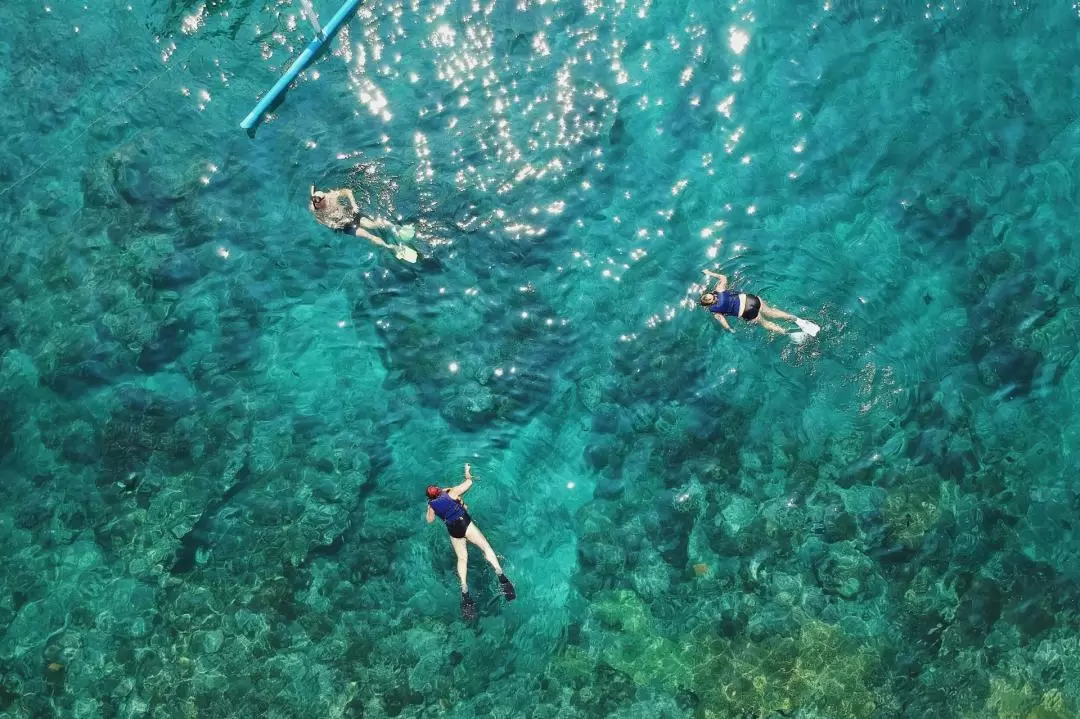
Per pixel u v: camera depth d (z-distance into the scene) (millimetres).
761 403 12750
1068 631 11664
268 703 11594
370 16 14891
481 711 11562
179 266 13898
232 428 13125
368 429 13039
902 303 13070
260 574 12297
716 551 12242
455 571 12180
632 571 12250
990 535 12133
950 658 11531
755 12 14523
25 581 12453
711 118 14031
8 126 15031
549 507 12555
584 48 14430
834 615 11773
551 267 13414
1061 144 13914
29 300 13969
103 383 13453
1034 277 13281
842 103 14094
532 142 13914
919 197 13633
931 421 12617
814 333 12180
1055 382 12859
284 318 13594
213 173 14273
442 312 13375
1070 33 14477
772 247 13258
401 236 13195
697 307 13062
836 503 12305
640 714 11414
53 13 15695
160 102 14836
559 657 11836
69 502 12867
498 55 14469
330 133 14211
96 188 14445
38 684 11867
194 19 15180
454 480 12641
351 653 11852
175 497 12789
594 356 13094
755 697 11328
